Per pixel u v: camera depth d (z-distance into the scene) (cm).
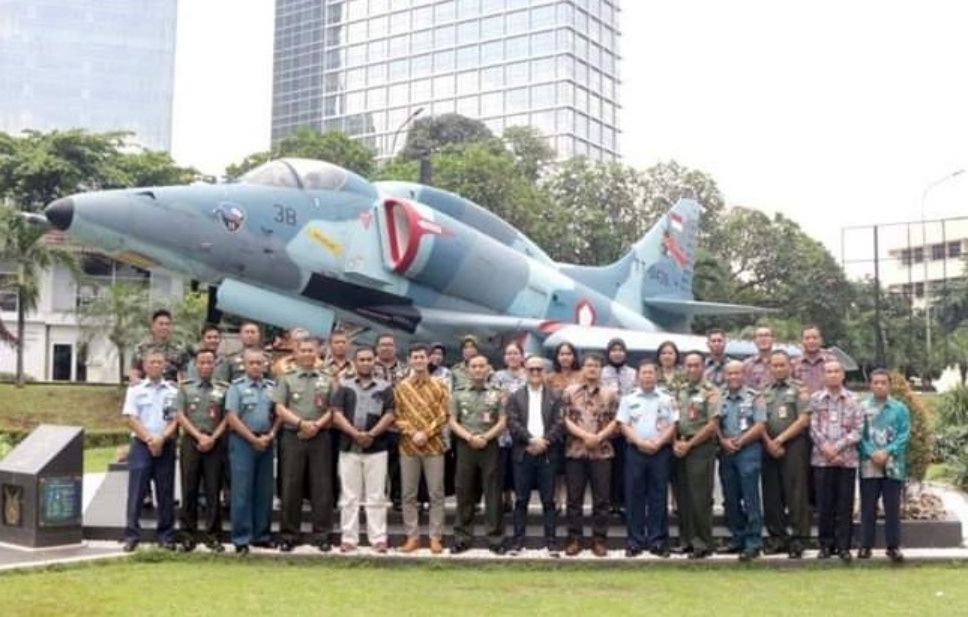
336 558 877
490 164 4069
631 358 1584
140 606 686
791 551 929
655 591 784
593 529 925
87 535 957
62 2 9288
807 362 1024
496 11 10019
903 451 922
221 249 1214
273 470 924
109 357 3906
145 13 9488
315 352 924
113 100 9362
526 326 1490
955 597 770
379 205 1381
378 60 10681
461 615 686
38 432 972
